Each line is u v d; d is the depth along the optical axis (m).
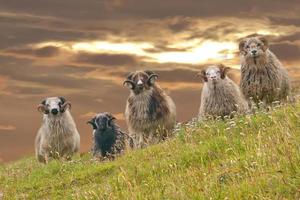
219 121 16.75
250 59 17.73
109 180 13.83
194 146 14.24
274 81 17.70
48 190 15.94
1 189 17.38
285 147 9.39
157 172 13.23
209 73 18.02
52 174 17.92
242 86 18.12
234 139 13.25
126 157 16.69
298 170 8.32
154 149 16.11
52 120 22.11
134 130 20.41
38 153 23.05
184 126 17.22
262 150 10.05
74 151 22.64
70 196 13.48
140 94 20.12
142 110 20.09
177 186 10.06
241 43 17.91
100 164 17.17
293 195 7.83
